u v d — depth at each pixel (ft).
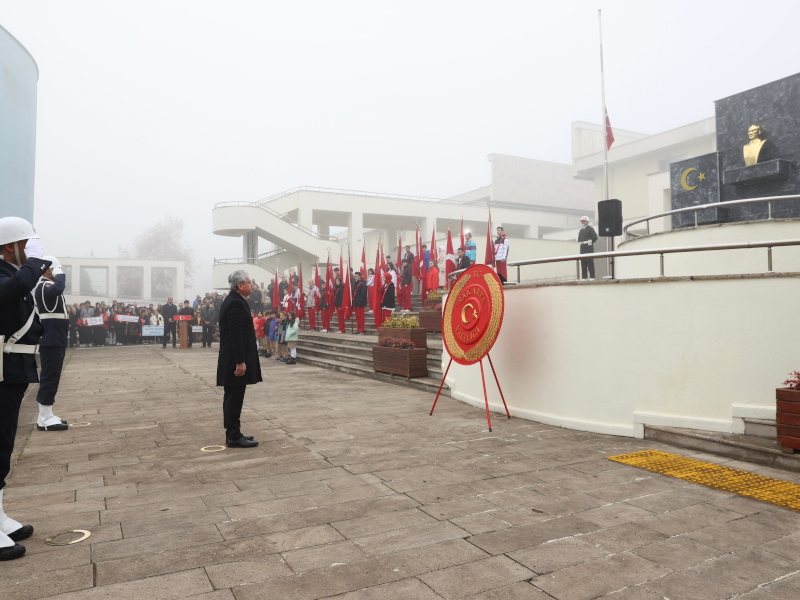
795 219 27.12
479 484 15.05
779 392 16.47
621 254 21.48
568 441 20.20
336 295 61.57
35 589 9.13
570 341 22.67
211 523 12.24
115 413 26.20
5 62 47.57
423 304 57.52
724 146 43.01
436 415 25.38
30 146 53.98
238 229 105.81
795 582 9.46
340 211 110.11
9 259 11.18
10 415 11.07
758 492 14.16
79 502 13.70
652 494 14.15
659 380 20.39
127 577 9.59
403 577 9.62
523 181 147.23
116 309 82.94
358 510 13.06
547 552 10.68
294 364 50.34
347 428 22.56
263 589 9.16
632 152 105.19
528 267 76.69
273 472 16.31
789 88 38.99
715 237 29.66
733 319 19.06
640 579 9.58
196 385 36.04
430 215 117.50
